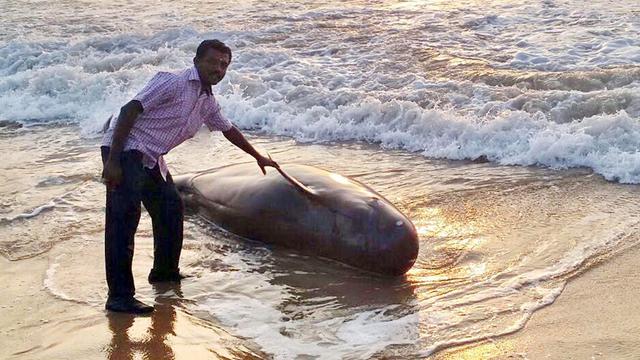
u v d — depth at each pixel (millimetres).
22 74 11703
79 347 4297
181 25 14094
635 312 4453
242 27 13539
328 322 4629
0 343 4391
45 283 5242
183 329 4527
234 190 6309
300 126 8953
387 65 10594
